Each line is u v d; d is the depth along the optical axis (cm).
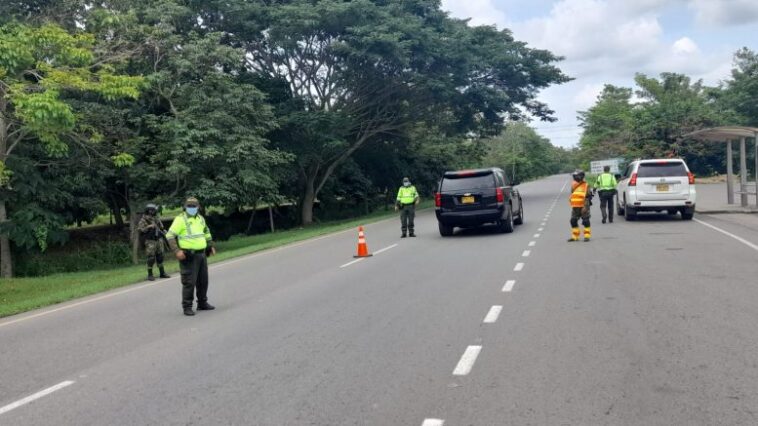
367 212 4606
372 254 1662
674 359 635
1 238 2247
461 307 923
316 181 4209
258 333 836
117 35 2391
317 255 1755
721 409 504
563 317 831
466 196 1969
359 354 703
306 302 1036
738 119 6316
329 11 3058
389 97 3784
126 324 965
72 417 557
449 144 5838
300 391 590
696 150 5903
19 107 1686
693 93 7612
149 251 1556
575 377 591
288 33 3108
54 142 1870
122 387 635
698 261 1273
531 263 1338
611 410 509
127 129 2380
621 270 1198
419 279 1202
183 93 2497
